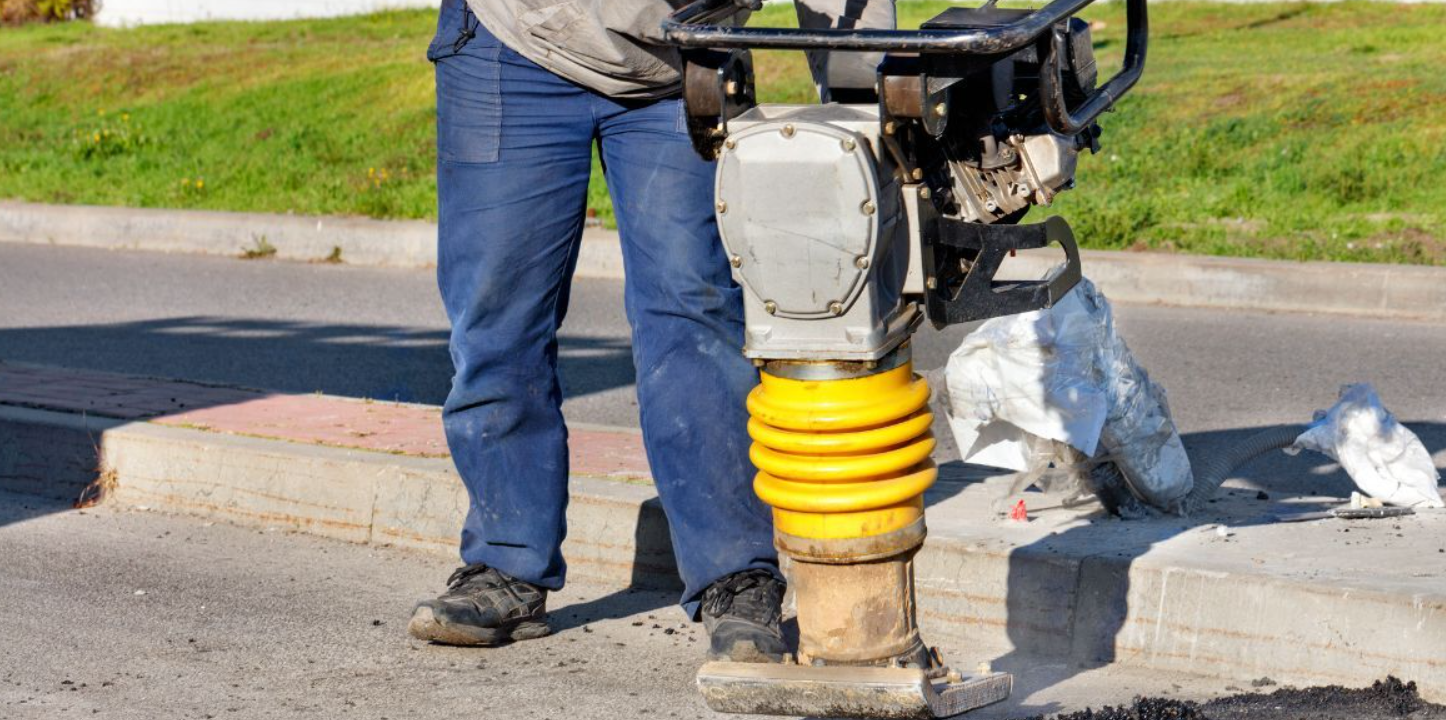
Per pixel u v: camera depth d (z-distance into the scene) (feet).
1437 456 26.30
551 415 17.22
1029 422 17.80
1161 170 51.75
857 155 11.10
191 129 72.33
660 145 15.74
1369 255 41.04
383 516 21.83
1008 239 12.39
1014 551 17.20
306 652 17.63
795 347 11.73
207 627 18.53
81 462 24.50
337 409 26.04
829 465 11.84
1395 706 14.71
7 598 19.71
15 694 16.52
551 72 15.94
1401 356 34.17
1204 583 16.16
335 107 73.36
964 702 12.35
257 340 39.78
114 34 100.63
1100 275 41.45
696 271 15.87
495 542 17.42
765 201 11.34
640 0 15.08
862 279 11.36
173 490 23.70
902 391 11.96
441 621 17.15
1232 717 14.60
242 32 98.32
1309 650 15.60
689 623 18.45
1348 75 60.90
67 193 61.87
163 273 50.37
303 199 58.13
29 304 45.70
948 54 11.04
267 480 22.85
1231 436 27.96
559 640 17.92
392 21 100.48
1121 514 18.75
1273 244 42.68
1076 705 15.43
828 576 12.21
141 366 36.99
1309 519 18.62
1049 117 11.87
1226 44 72.64
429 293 46.09
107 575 20.65
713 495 16.11
